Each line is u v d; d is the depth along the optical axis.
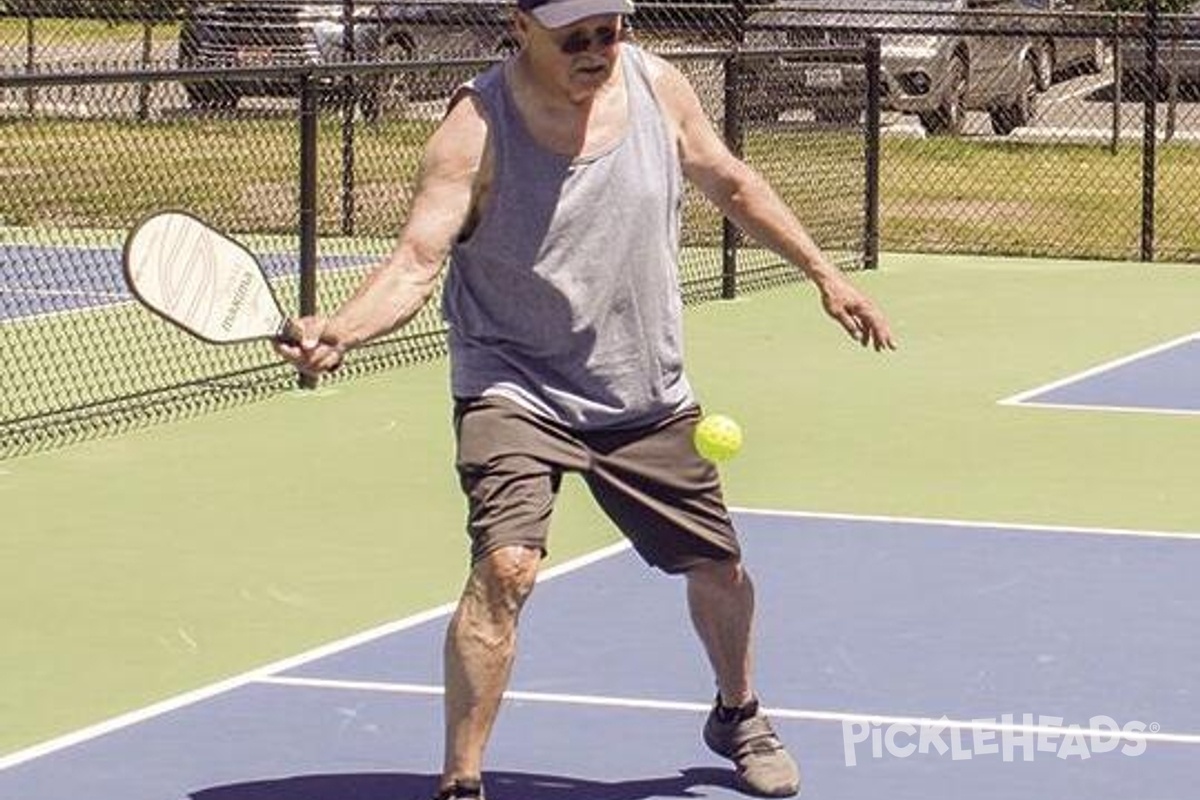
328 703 9.39
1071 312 20.47
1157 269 23.27
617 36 7.60
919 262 23.50
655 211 7.80
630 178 7.74
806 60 22.92
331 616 10.81
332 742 8.88
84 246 23.23
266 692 9.55
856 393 16.59
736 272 21.42
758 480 13.73
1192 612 10.83
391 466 14.17
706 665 9.84
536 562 7.62
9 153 27.30
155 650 10.26
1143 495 13.45
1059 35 22.98
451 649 7.63
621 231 7.74
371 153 26.31
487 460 7.67
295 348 7.20
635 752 8.75
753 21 28.50
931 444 14.85
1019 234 25.16
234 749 8.80
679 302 8.04
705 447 7.78
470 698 7.62
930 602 10.96
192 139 28.08
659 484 7.96
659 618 10.56
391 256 7.64
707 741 8.42
